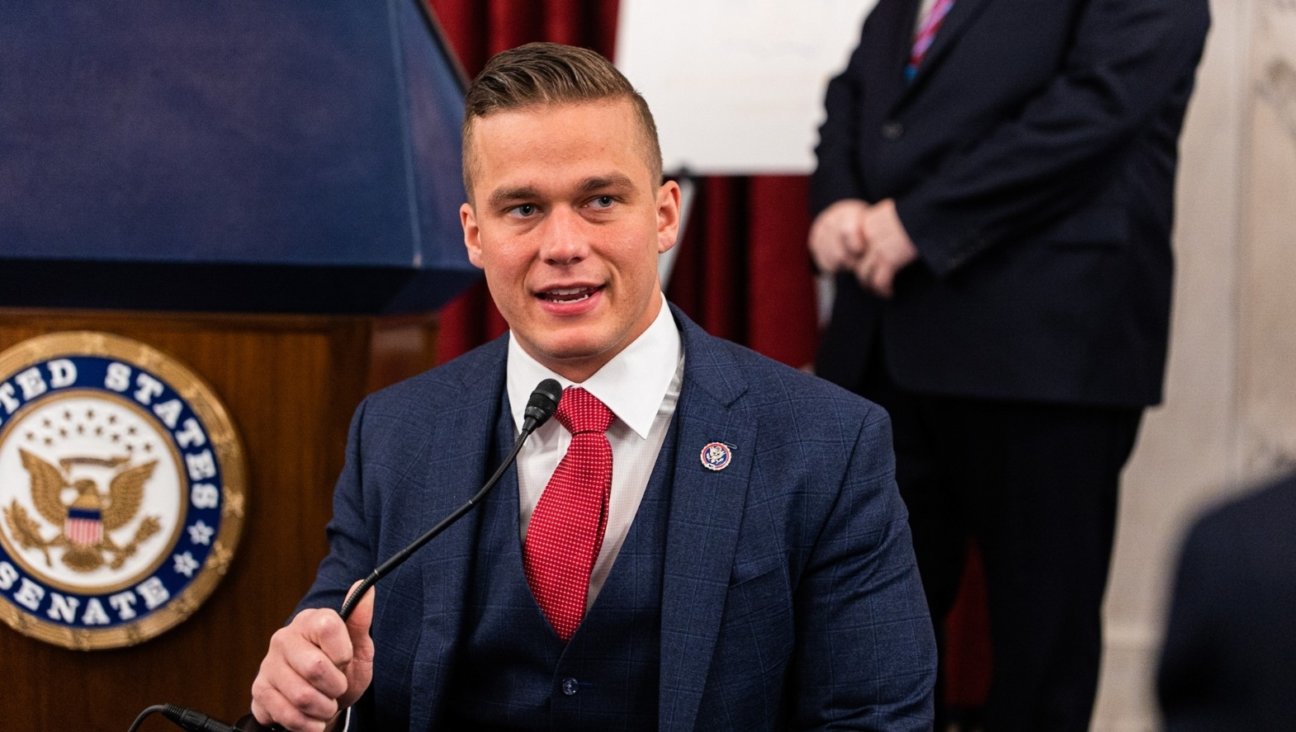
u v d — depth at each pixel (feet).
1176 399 10.19
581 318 4.62
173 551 5.56
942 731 9.17
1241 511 2.29
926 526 8.18
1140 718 10.18
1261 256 10.01
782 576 4.69
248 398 5.61
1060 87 7.41
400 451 5.06
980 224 7.42
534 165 4.54
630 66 9.86
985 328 7.54
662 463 4.82
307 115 5.55
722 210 10.91
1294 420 9.99
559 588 4.70
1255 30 9.91
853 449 4.83
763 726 4.71
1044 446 7.59
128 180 5.38
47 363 5.52
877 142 7.97
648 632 4.66
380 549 4.99
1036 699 7.71
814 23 9.71
